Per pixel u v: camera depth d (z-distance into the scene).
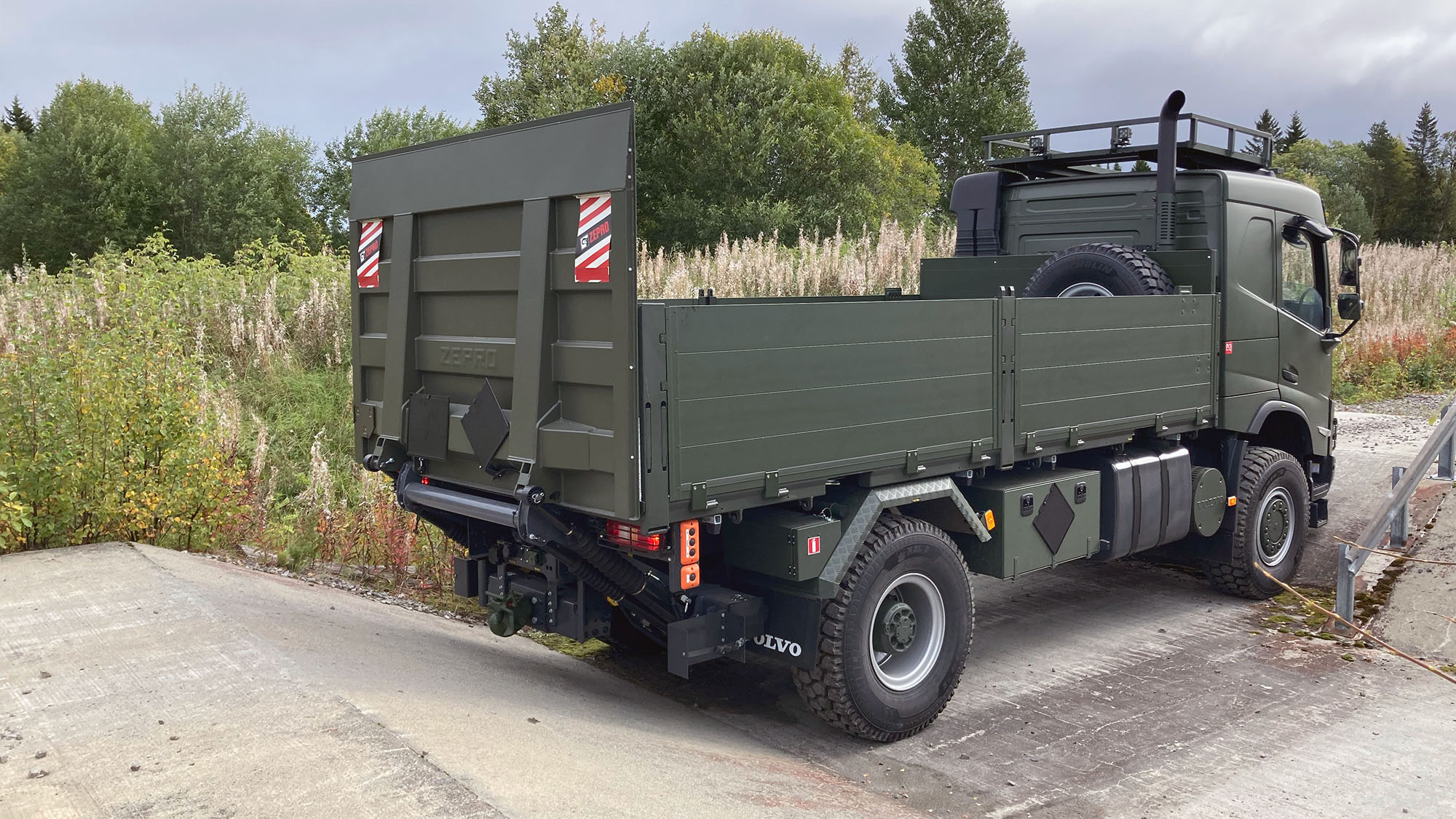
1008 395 5.03
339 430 10.34
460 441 4.36
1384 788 4.08
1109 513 5.81
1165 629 6.34
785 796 3.62
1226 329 6.55
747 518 4.30
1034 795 4.05
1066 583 7.44
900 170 47.94
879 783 4.17
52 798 2.93
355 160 4.98
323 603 5.63
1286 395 7.19
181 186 47.53
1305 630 6.25
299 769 3.11
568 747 3.64
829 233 36.97
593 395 3.72
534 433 3.88
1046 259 6.79
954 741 4.62
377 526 7.09
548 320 3.87
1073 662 5.73
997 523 5.05
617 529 4.01
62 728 3.44
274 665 4.07
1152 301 5.93
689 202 38.12
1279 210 7.04
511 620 4.65
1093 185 7.23
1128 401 5.80
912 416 4.54
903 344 4.48
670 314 3.61
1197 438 6.96
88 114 52.69
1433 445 6.80
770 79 38.44
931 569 4.68
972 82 61.50
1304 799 3.98
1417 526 8.12
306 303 12.52
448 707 3.86
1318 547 8.16
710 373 3.75
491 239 4.19
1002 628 6.39
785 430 4.02
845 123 40.50
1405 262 24.23
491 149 4.11
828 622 4.27
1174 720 4.85
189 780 3.04
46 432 6.29
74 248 46.97
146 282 11.73
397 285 4.68
